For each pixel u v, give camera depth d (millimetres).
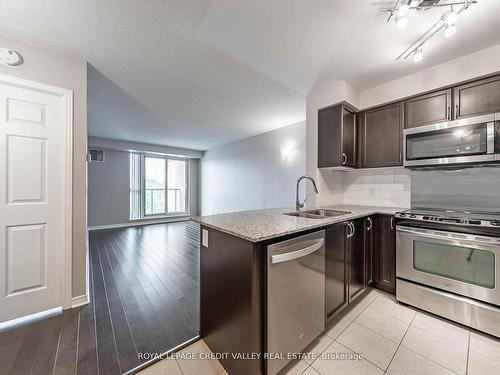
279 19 1553
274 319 1181
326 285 1622
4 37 1692
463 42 1760
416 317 1829
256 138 5051
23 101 1769
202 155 7250
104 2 1422
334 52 1941
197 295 2195
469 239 1654
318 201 2686
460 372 1283
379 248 2262
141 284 2436
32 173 1805
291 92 2783
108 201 5852
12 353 1416
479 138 1841
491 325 1570
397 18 1411
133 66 2203
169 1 1417
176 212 7266
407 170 2545
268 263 1146
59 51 1913
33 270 1813
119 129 4590
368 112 2623
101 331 1637
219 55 2018
